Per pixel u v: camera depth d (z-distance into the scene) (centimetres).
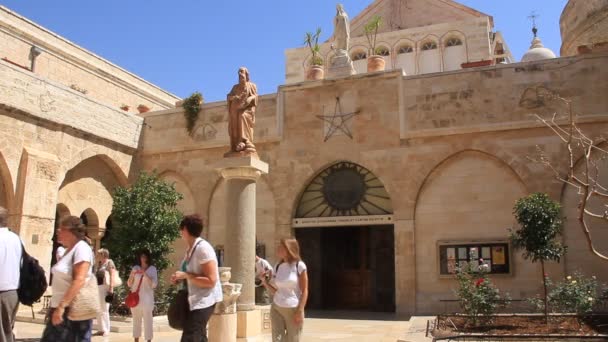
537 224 1456
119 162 2258
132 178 2322
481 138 1870
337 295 2269
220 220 2206
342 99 2083
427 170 1914
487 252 1803
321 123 2098
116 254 1805
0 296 630
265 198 2136
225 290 916
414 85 1986
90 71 2911
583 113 1766
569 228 1731
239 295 970
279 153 2139
